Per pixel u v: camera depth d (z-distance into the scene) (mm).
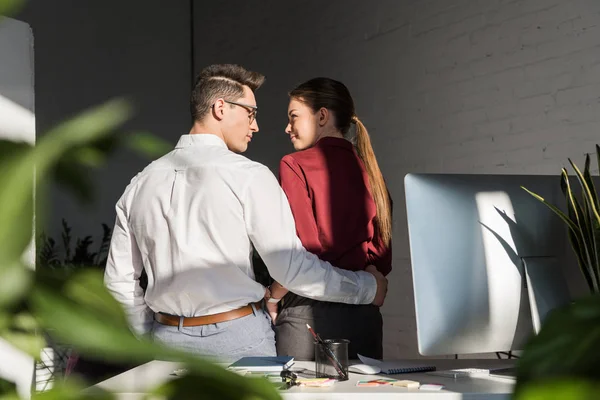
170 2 6598
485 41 3988
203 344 1896
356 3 4859
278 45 5578
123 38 6348
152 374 1366
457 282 1645
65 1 6047
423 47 4375
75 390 206
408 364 1827
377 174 2348
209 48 6430
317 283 2016
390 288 4578
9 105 1958
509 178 1759
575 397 209
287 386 1495
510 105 3846
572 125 3529
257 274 4375
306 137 2373
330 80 2398
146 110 6410
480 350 1680
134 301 2061
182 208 1929
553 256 1760
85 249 4531
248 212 1923
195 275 1893
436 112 4297
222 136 2078
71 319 178
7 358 1821
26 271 181
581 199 1868
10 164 175
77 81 6090
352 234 2240
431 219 1648
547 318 261
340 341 1603
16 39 1982
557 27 3602
